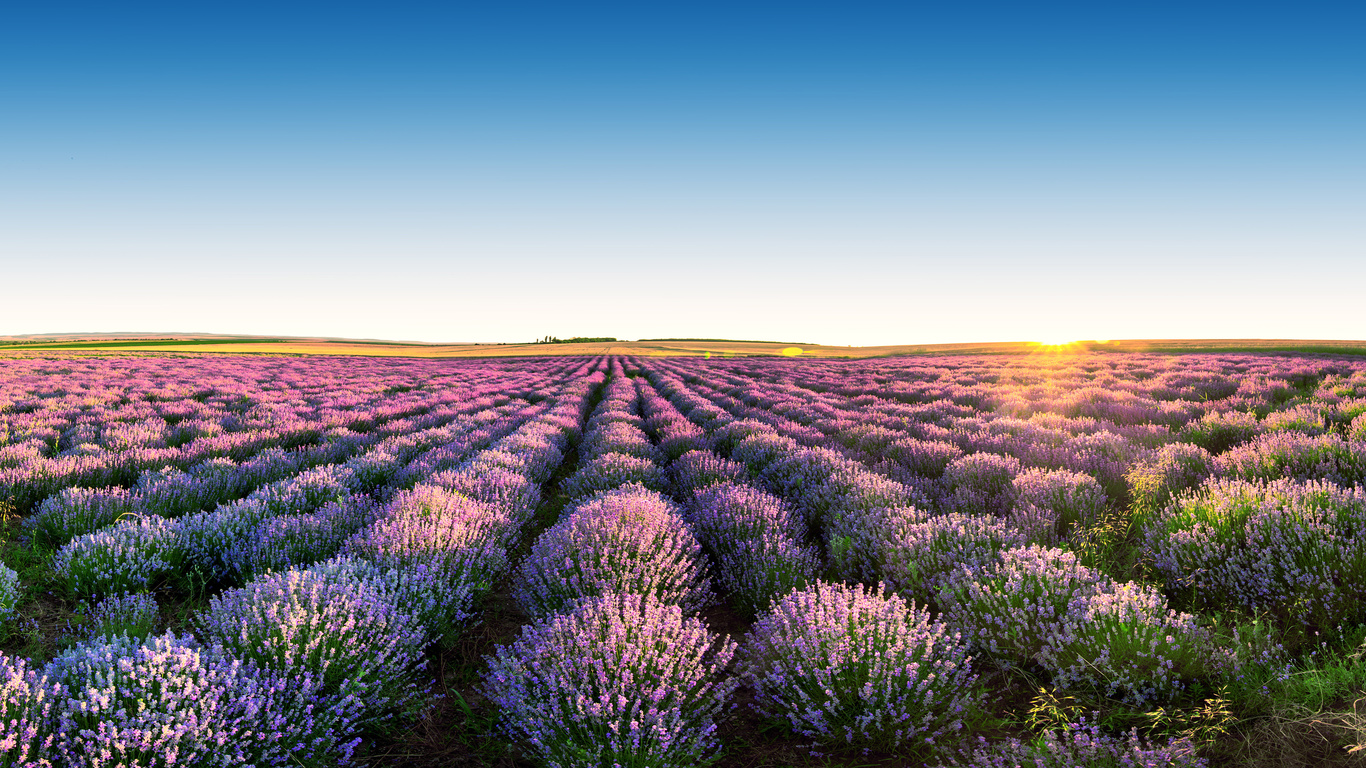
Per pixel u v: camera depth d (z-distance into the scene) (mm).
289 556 4898
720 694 3041
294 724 2764
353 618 3338
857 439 10328
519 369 43938
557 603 4277
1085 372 24766
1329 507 3996
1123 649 3027
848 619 3230
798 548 5051
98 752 2359
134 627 3771
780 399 18406
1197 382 17719
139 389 20875
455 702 3432
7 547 5543
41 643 3861
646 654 3041
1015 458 7441
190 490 6910
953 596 3830
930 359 45688
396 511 5793
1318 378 17547
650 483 7883
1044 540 4797
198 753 2480
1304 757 2426
